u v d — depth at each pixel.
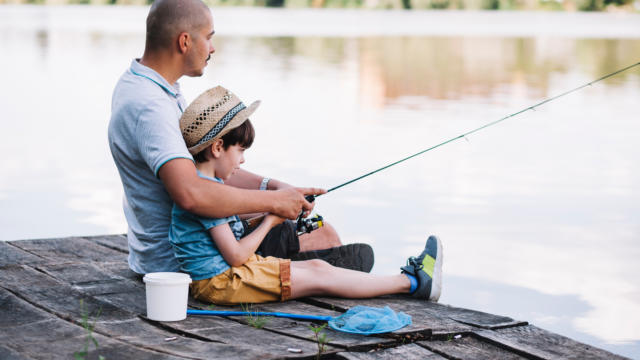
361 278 3.04
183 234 2.89
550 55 18.61
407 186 6.60
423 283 3.07
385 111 10.31
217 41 20.45
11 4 43.28
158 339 2.48
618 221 5.61
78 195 6.15
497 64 16.53
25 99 10.74
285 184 3.32
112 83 12.34
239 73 13.48
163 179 2.79
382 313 2.67
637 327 3.69
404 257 4.70
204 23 2.99
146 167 2.95
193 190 2.78
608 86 13.46
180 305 2.68
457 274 4.46
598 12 43.81
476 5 44.81
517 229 5.38
